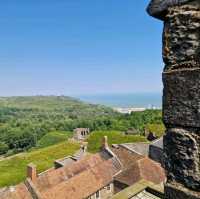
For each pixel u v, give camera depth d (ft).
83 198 103.76
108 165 123.03
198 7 10.02
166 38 10.84
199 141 10.09
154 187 29.89
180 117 10.46
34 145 383.04
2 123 535.19
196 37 10.04
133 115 335.06
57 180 114.62
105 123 355.97
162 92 11.10
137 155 129.29
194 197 10.19
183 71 10.27
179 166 10.68
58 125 425.28
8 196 94.27
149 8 11.17
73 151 256.32
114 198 28.68
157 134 236.84
